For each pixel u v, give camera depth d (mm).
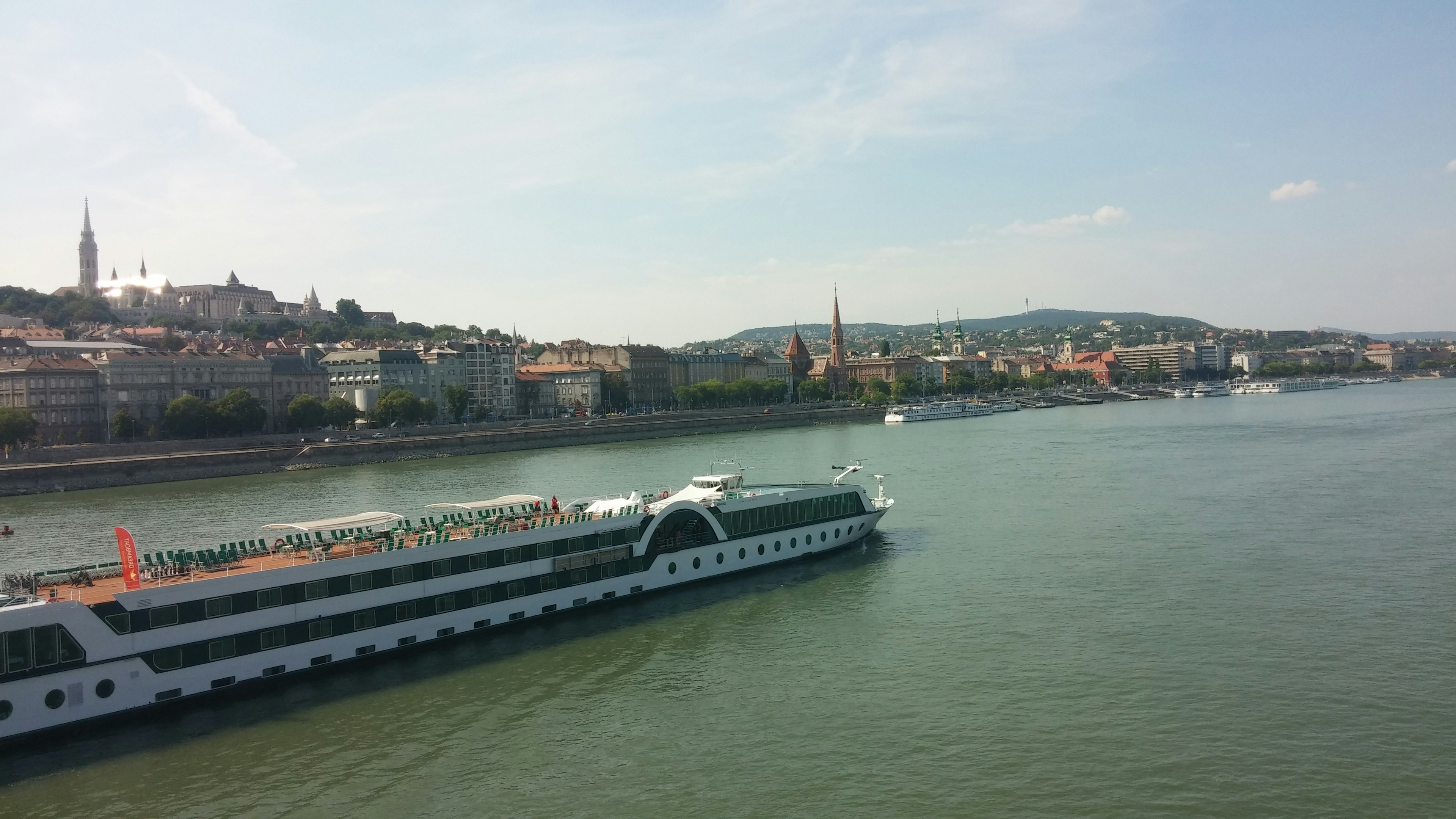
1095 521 108438
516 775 48281
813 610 74688
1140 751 49250
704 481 88812
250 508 137875
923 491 137625
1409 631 65688
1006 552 93438
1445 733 50281
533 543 70438
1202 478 142750
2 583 63969
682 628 70438
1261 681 57688
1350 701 54531
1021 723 52875
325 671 60312
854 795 45750
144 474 176375
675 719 54469
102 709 51812
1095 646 64688
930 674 60500
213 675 55531
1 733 48969
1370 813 43156
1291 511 110125
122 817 44500
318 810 45094
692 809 44906
